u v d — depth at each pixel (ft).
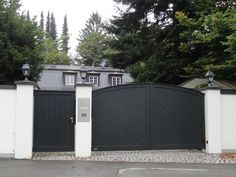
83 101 41.14
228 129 45.55
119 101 43.86
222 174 31.19
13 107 39.70
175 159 39.01
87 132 40.86
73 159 38.42
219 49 62.59
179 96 45.65
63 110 42.22
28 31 74.28
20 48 71.61
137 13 76.84
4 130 39.40
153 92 44.98
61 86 135.33
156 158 39.42
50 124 41.88
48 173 30.89
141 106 44.47
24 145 39.27
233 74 60.70
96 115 43.06
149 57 74.84
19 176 29.55
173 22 72.33
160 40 74.28
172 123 45.21
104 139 43.11
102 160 38.04
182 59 70.79
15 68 70.38
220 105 45.27
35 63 73.67
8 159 38.22
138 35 78.38
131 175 30.48
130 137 43.88
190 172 31.99
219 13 58.49
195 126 45.83
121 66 82.23
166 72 70.49
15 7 78.59
